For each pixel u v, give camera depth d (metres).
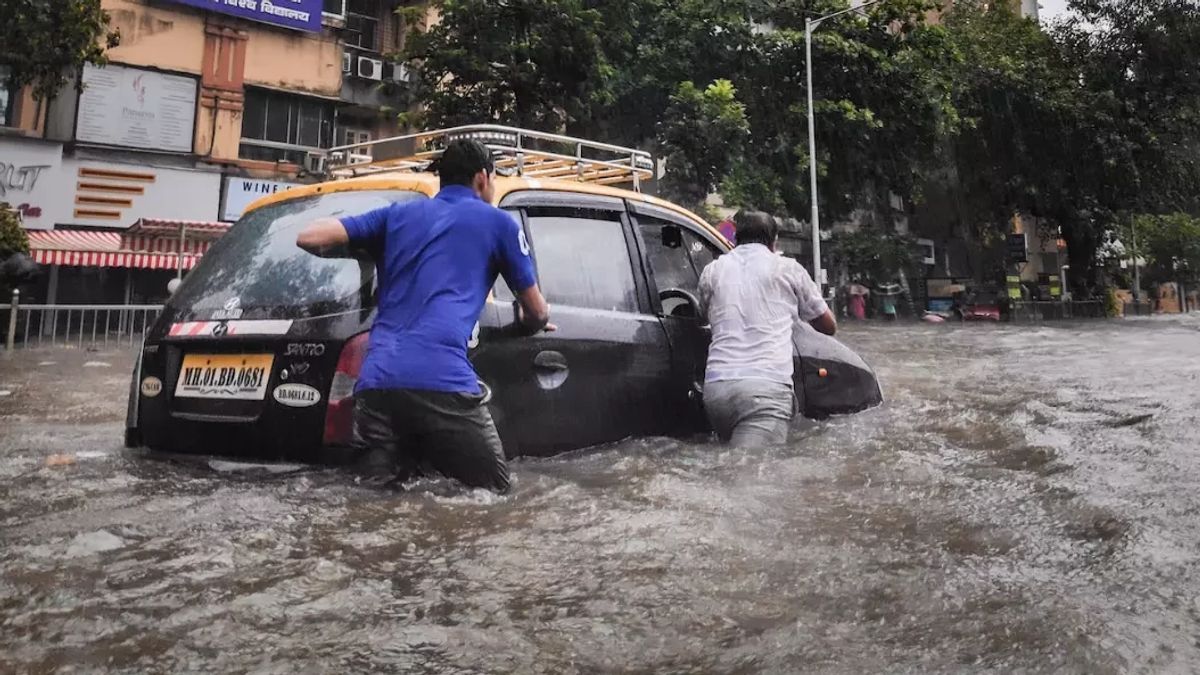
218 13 17.41
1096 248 32.75
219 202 17.42
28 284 14.87
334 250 2.67
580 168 4.36
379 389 2.49
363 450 2.60
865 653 1.45
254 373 2.86
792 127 21.75
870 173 23.56
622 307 3.61
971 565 1.89
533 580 1.78
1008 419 4.01
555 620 1.57
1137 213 31.95
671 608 1.63
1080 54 29.28
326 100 18.94
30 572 1.76
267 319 2.89
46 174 15.59
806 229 25.62
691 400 3.80
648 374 3.57
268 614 1.57
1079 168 28.38
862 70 21.67
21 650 1.39
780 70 21.48
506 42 16.58
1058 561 1.92
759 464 3.00
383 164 4.41
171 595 1.64
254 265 3.16
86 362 8.30
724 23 19.81
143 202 16.61
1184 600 1.67
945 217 31.53
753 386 3.58
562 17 16.47
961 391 5.27
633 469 2.91
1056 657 1.42
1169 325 18.36
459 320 2.58
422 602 1.64
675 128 18.52
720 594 1.71
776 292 3.83
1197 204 31.06
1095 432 3.58
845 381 4.29
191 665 1.36
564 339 3.23
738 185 18.94
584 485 2.66
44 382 6.32
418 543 2.01
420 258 2.63
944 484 2.68
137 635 1.46
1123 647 1.45
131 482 2.61
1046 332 14.59
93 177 16.09
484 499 2.44
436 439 2.51
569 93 17.64
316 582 1.73
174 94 16.94
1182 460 2.96
